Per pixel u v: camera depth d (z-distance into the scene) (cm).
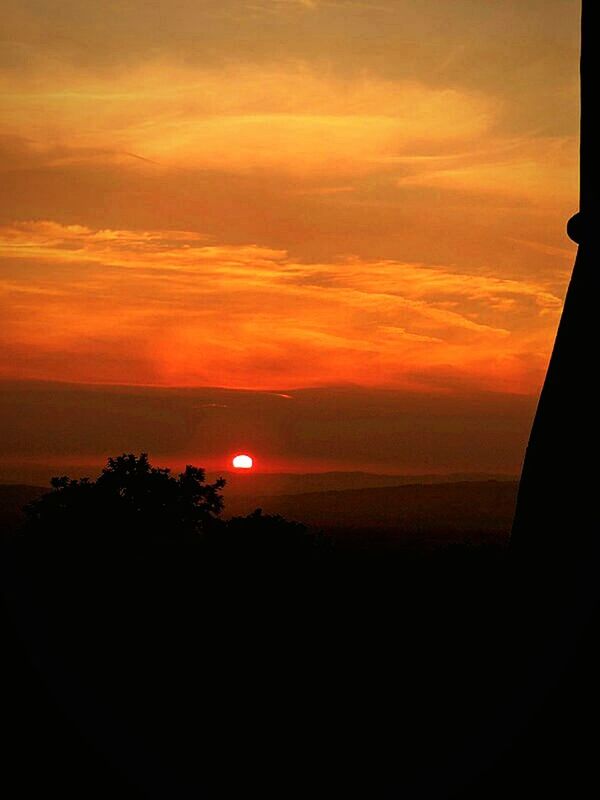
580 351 252
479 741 248
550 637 245
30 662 288
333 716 275
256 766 258
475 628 288
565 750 234
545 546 255
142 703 281
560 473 256
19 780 248
